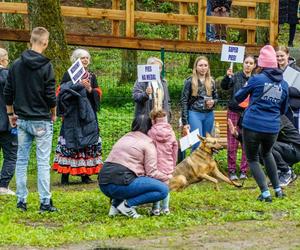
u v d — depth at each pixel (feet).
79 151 39.93
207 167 36.96
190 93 39.81
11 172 35.65
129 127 54.24
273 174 33.27
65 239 25.94
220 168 42.39
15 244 25.44
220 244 24.91
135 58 69.21
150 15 54.13
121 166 28.89
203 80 39.86
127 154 29.04
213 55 59.67
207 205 32.37
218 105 54.75
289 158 37.88
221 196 34.40
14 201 33.04
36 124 29.89
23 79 29.71
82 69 37.50
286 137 37.86
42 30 29.91
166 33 97.50
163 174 29.22
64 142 39.91
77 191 37.70
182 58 76.07
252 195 34.47
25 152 30.55
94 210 31.22
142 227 27.66
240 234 26.43
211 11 55.47
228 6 55.42
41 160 30.25
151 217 29.45
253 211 30.76
